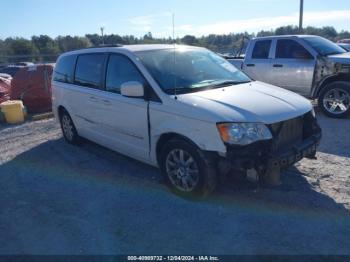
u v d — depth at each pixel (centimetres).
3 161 589
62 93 622
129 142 473
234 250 316
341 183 429
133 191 440
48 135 745
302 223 350
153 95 416
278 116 365
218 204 391
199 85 431
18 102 946
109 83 497
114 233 353
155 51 473
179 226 357
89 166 537
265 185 385
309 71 793
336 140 598
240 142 345
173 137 405
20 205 425
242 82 471
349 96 734
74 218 386
